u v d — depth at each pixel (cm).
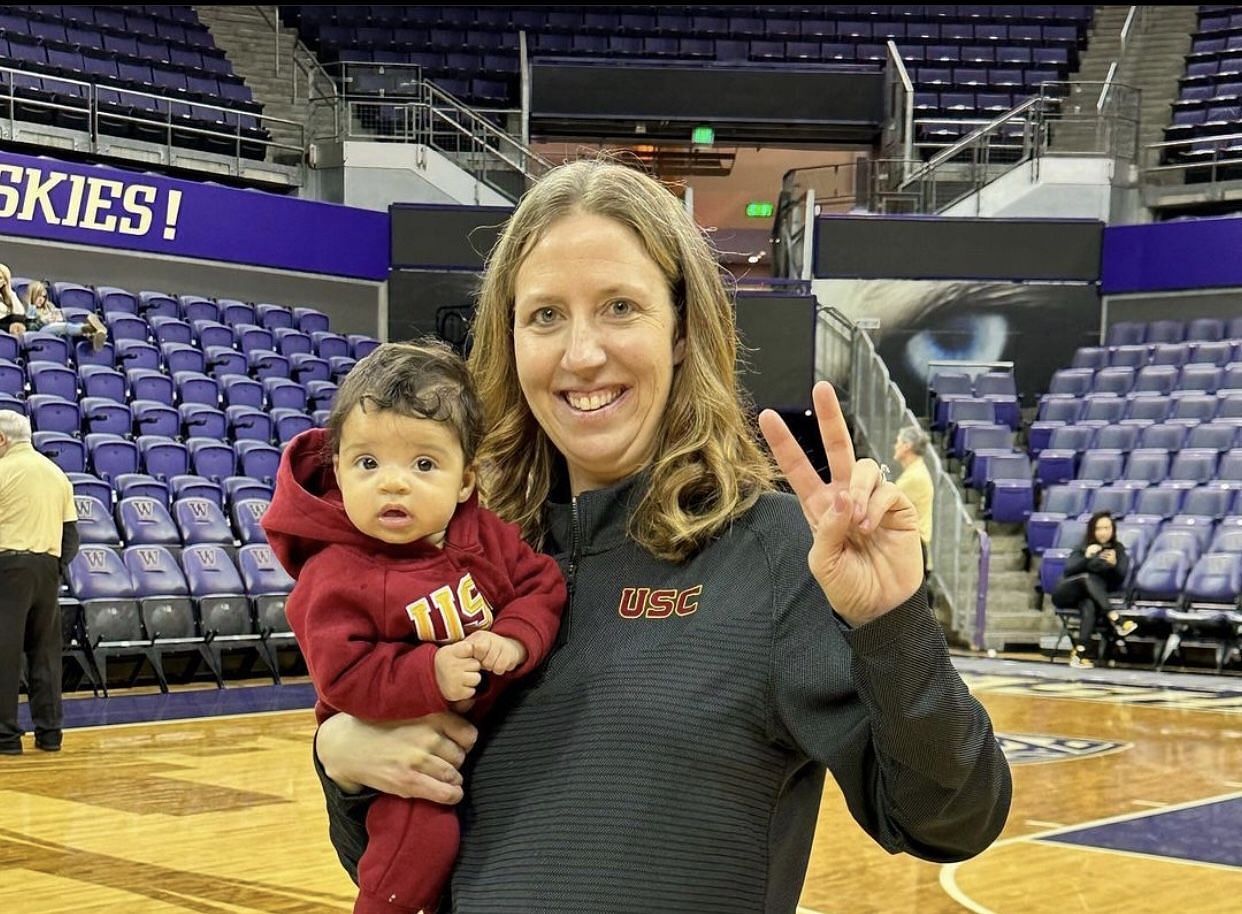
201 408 982
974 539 1062
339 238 1307
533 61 1562
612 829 108
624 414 123
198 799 458
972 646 1057
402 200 1383
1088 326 1350
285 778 500
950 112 1584
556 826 111
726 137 1639
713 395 123
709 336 126
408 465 127
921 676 98
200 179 1341
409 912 121
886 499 99
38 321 1005
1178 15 1706
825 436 102
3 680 551
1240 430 1098
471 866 117
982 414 1246
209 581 805
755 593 112
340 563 128
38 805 446
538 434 138
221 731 621
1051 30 1752
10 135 1195
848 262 1345
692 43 1712
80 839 395
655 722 110
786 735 109
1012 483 1132
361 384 129
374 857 121
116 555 777
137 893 334
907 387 1348
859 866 373
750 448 125
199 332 1127
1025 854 390
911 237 1347
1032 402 1348
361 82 1437
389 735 121
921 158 1497
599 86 1566
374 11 1711
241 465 955
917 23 1762
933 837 106
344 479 129
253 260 1261
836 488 102
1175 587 972
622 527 123
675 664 112
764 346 1234
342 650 122
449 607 123
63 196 1154
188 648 780
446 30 1695
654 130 1620
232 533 874
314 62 1542
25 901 326
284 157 1409
